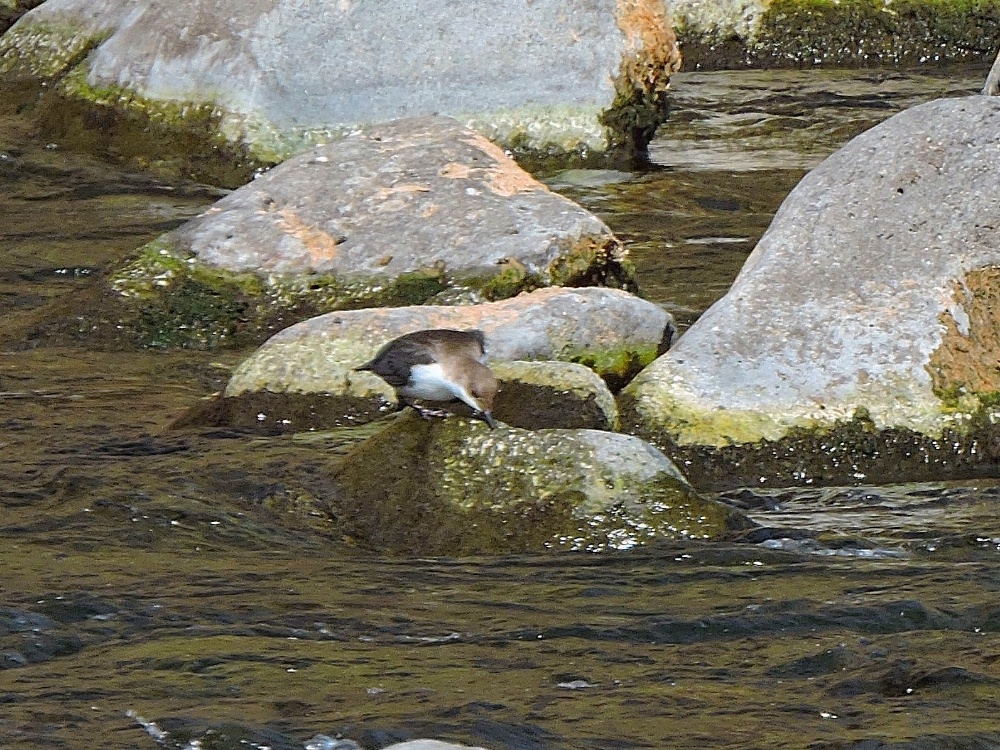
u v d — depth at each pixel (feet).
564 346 92.89
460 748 51.34
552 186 151.33
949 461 85.87
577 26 160.66
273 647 60.59
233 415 89.40
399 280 107.96
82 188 149.18
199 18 160.76
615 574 69.15
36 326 108.27
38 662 59.00
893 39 218.59
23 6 204.64
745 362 88.17
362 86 157.99
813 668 59.67
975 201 95.04
